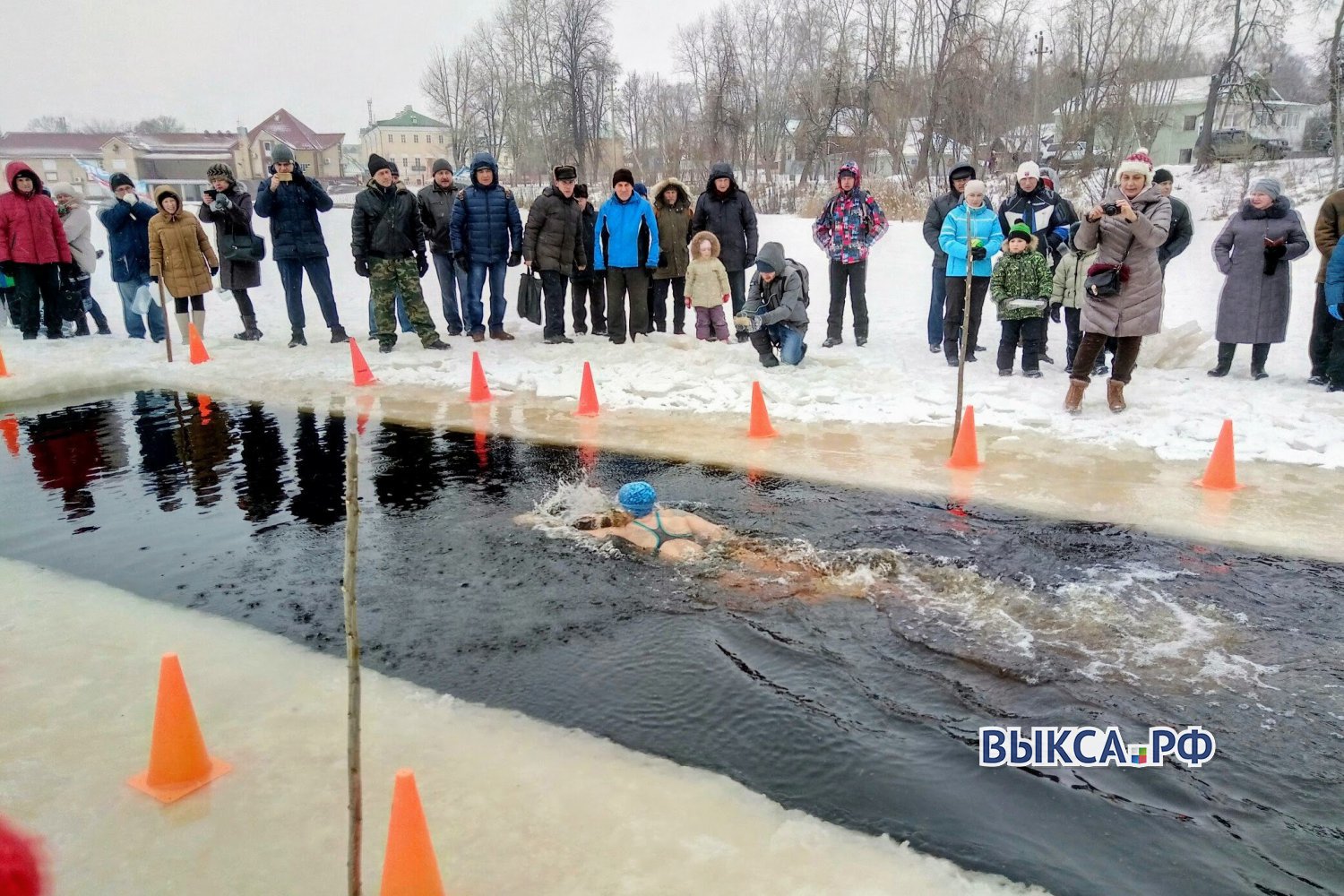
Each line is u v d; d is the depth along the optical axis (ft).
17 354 34.55
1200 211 88.07
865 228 31.14
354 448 6.17
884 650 11.56
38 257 36.76
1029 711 10.09
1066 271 27.17
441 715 10.39
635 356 31.32
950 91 115.44
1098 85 113.09
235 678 11.34
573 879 7.70
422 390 28.43
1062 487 17.80
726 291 33.12
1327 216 23.89
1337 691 10.37
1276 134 152.56
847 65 124.57
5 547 16.33
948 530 15.64
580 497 17.93
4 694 11.04
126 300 37.63
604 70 160.04
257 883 7.70
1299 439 20.21
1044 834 8.19
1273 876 7.62
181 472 20.66
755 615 12.67
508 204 34.06
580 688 10.91
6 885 7.00
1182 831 8.18
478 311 34.88
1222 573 13.69
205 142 241.55
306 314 44.50
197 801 8.86
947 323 28.71
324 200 34.71
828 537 15.40
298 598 13.79
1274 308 24.91
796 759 9.39
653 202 34.22
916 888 7.55
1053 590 13.14
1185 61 134.00
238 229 36.17
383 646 12.13
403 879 6.95
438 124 266.98
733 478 18.94
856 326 32.58
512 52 166.61
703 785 8.99
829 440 21.68
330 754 9.63
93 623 13.03
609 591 13.60
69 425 25.22
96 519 17.70
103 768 9.46
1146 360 28.12
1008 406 23.54
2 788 9.09
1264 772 8.96
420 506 17.80
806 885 7.59
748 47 155.84
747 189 108.78
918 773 9.09
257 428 24.31
